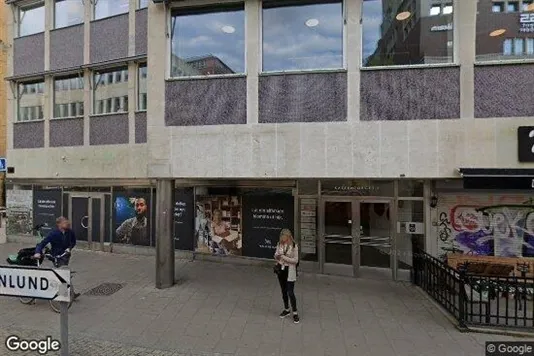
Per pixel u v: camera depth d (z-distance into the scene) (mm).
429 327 5773
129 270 9352
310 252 9328
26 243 13367
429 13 6848
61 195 12781
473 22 6512
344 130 6879
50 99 12906
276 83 7203
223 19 7711
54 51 12875
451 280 6211
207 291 7566
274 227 9633
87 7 12258
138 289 7695
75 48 12523
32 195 13352
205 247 10375
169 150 7637
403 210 8656
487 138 6402
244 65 7492
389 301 7074
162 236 7844
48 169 12727
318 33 7238
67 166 12398
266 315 6242
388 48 6941
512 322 5953
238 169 7309
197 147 7512
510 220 7789
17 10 13719
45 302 6875
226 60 7629
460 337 5383
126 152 11461
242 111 7340
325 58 7168
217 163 7414
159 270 7797
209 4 7641
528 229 7691
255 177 7234
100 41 12078
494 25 6570
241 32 7598
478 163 6426
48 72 12750
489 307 5742
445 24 6758
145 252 11281
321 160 6953
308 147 7008
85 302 6887
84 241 12258
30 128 13188
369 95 6836
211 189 10344
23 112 13625
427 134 6590
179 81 7656
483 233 7953
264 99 7242
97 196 12133
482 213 7961
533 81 6312
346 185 9078
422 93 6656
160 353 4855
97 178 11969
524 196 7715
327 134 6938
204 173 7473
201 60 7762
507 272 7637
